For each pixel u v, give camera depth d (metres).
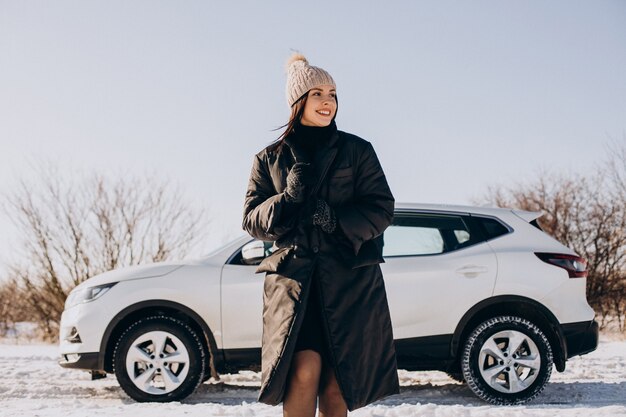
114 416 4.70
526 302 5.82
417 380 7.03
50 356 9.20
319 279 2.50
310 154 2.63
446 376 7.29
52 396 6.21
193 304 5.86
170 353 5.84
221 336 5.84
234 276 5.95
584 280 6.00
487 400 5.65
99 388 6.62
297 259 2.52
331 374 2.57
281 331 2.44
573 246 16.78
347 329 2.48
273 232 2.52
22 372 7.52
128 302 5.88
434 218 6.10
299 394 2.46
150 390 5.77
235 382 6.96
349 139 2.65
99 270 15.84
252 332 5.84
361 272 2.55
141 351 5.80
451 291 5.80
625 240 16.28
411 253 5.97
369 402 2.50
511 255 5.93
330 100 2.64
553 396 5.98
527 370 5.84
